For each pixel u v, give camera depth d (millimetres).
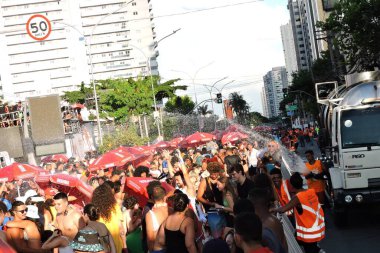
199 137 41281
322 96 21125
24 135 46938
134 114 68500
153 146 36562
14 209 9688
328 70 72500
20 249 9516
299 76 117062
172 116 83562
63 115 57188
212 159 17953
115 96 67188
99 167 22969
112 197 9945
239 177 11766
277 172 12352
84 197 15047
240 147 26984
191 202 12594
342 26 39250
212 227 10375
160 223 9711
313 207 10297
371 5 37406
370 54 38719
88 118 63344
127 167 23703
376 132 16266
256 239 5641
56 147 46469
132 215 10969
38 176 17328
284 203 11898
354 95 16547
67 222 10391
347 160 16266
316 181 16266
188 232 8719
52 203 11734
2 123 49031
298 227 10398
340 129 16422
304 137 66812
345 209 16344
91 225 9125
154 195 9789
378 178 16188
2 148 45094
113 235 9859
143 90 69688
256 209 7633
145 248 10281
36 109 46281
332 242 14445
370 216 17922
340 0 39000
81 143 59594
